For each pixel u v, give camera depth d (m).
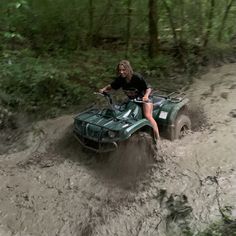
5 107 3.94
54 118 3.90
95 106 4.03
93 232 2.54
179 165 2.97
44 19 5.28
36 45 5.26
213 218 2.47
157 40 5.22
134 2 5.30
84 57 5.13
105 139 2.93
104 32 5.70
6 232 2.60
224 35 5.65
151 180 2.88
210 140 3.26
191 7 5.36
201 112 3.84
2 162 3.28
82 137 3.07
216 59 5.29
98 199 2.79
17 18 5.17
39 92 4.19
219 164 2.93
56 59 4.92
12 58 4.64
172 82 4.68
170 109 3.30
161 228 2.50
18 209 2.75
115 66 4.91
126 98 4.16
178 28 5.45
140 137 3.04
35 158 3.29
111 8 5.36
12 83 4.20
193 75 4.88
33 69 4.40
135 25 5.50
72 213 2.70
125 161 3.02
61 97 4.19
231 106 3.92
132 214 2.63
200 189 2.71
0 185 2.98
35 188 2.93
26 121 3.87
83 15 5.38
